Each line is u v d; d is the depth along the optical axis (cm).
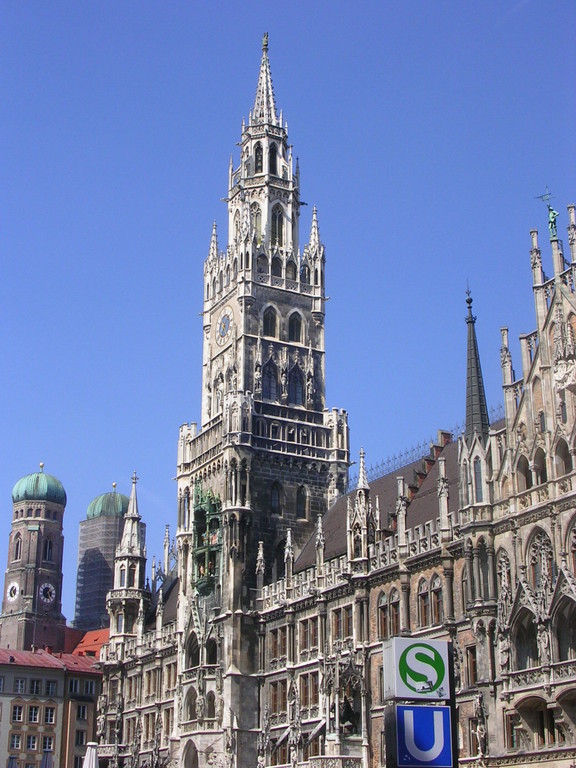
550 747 6138
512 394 6988
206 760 9562
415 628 7706
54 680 13662
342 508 10125
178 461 11325
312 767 7950
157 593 12762
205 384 11281
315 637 9025
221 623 9881
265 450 10350
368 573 8331
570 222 6725
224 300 11206
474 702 6838
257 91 12038
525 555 6588
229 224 11806
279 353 10888
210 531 10362
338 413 10912
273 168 11712
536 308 6869
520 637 6488
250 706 9556
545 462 6612
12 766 13025
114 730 12094
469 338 7400
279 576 10044
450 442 9269
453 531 7456
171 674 11281
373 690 8062
